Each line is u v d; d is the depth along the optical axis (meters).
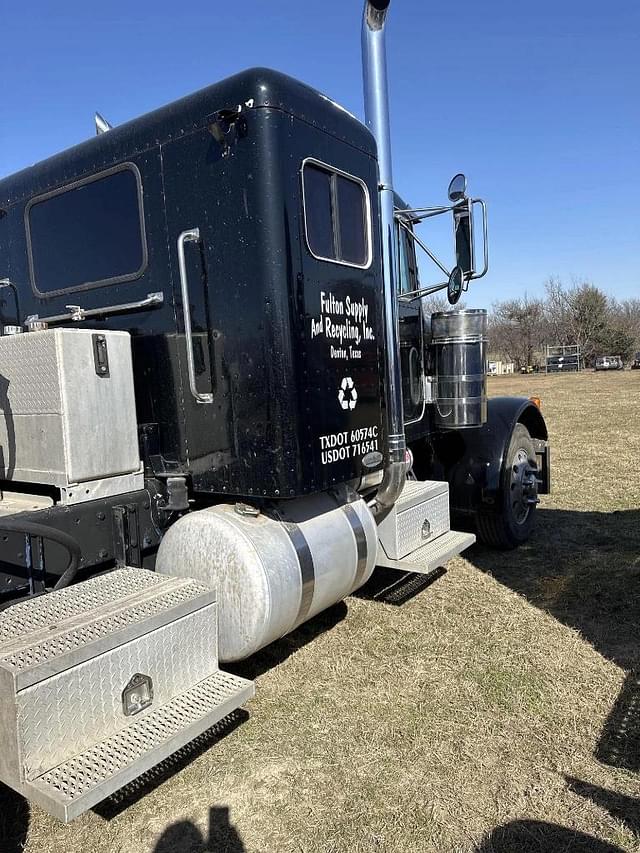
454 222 3.89
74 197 3.12
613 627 3.59
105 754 1.90
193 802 2.32
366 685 3.05
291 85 2.62
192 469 2.81
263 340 2.56
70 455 2.47
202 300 2.70
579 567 4.56
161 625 2.14
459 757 2.52
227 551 2.58
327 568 2.85
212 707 2.16
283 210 2.55
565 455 9.36
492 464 4.66
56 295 3.26
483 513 4.75
